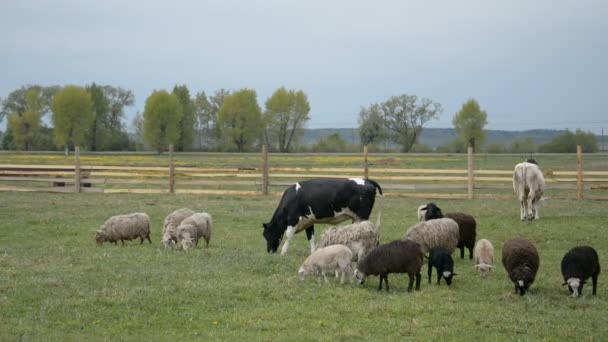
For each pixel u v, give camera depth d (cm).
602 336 945
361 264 1245
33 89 10525
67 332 960
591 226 2002
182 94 9600
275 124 9681
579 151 2778
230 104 9262
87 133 9850
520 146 8512
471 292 1215
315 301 1138
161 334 955
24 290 1176
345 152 9006
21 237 1914
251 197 2936
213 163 5450
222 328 984
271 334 955
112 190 3150
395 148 9562
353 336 945
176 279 1282
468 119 8662
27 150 9681
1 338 918
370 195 1641
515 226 2030
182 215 1772
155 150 9306
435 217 1596
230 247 1755
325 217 1641
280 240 1686
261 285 1234
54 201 2780
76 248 1698
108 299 1116
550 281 1314
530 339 934
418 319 1030
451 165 5112
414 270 1216
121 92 10225
